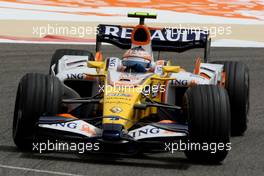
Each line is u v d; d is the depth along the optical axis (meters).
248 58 61.56
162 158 29.94
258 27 79.19
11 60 55.47
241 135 35.94
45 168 27.44
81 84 34.31
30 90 29.64
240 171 28.38
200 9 86.50
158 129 28.34
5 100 41.75
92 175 26.64
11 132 34.25
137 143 28.19
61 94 30.27
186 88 33.66
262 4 90.50
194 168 28.47
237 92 35.25
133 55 32.56
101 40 38.06
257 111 41.88
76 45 65.00
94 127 28.81
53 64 38.19
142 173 27.25
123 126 28.20
